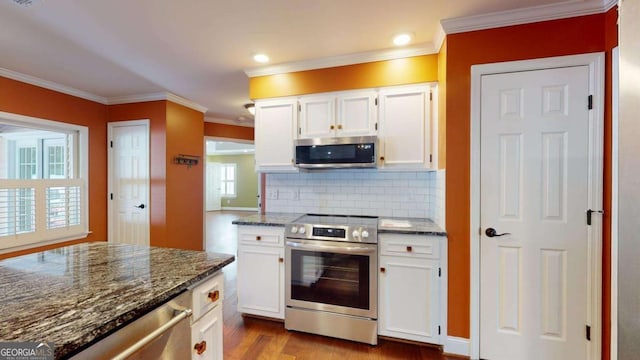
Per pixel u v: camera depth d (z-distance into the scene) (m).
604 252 1.72
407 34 2.16
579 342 1.78
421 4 1.80
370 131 2.46
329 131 2.57
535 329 1.85
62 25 2.03
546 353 1.84
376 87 2.45
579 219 1.77
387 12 1.88
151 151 3.70
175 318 1.00
